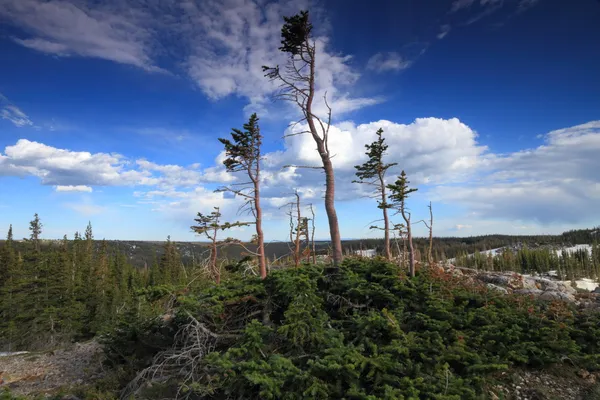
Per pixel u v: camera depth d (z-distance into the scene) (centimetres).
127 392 806
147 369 790
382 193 2119
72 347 1448
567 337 771
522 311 898
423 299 902
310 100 1173
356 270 1052
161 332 971
